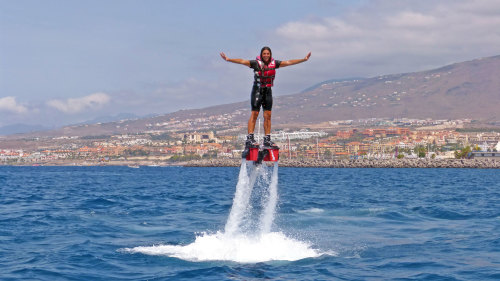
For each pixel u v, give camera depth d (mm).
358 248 18156
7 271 14602
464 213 28250
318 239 19844
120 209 31078
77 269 14906
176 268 15141
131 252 17312
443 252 17344
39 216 26969
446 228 22703
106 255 16797
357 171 142125
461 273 14391
